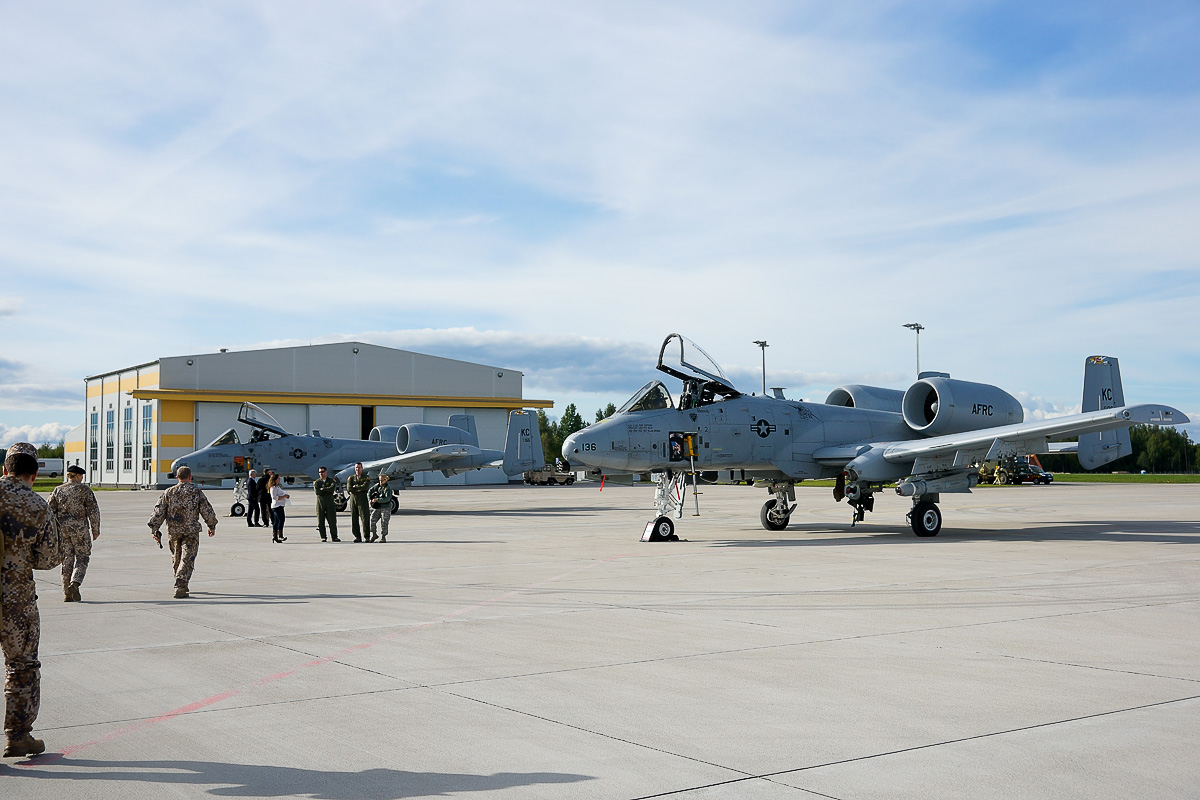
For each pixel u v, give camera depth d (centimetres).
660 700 560
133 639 782
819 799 394
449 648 729
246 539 2019
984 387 2012
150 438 6038
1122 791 402
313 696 579
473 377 7031
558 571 1287
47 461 9862
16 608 464
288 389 6300
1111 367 2080
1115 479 6900
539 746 471
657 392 1794
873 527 2133
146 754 466
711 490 5528
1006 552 1488
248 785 420
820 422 1933
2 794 411
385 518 1900
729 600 979
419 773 433
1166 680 604
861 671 634
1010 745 467
